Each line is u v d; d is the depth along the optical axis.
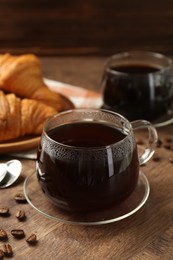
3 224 0.56
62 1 1.22
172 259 0.51
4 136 0.69
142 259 0.51
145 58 0.80
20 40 1.25
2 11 1.21
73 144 0.58
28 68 0.77
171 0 1.23
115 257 0.51
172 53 1.28
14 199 0.60
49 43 1.26
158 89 0.74
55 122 0.60
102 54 1.27
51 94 0.78
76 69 0.95
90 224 0.55
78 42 1.26
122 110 0.75
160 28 1.26
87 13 1.23
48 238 0.54
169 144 0.70
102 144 0.58
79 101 0.80
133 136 0.57
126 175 0.55
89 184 0.54
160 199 0.60
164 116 0.77
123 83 0.73
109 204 0.55
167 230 0.55
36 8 1.22
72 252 0.52
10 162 0.65
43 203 0.58
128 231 0.55
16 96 0.77
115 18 1.24
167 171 0.65
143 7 1.24
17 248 0.52
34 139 0.69
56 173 0.54
